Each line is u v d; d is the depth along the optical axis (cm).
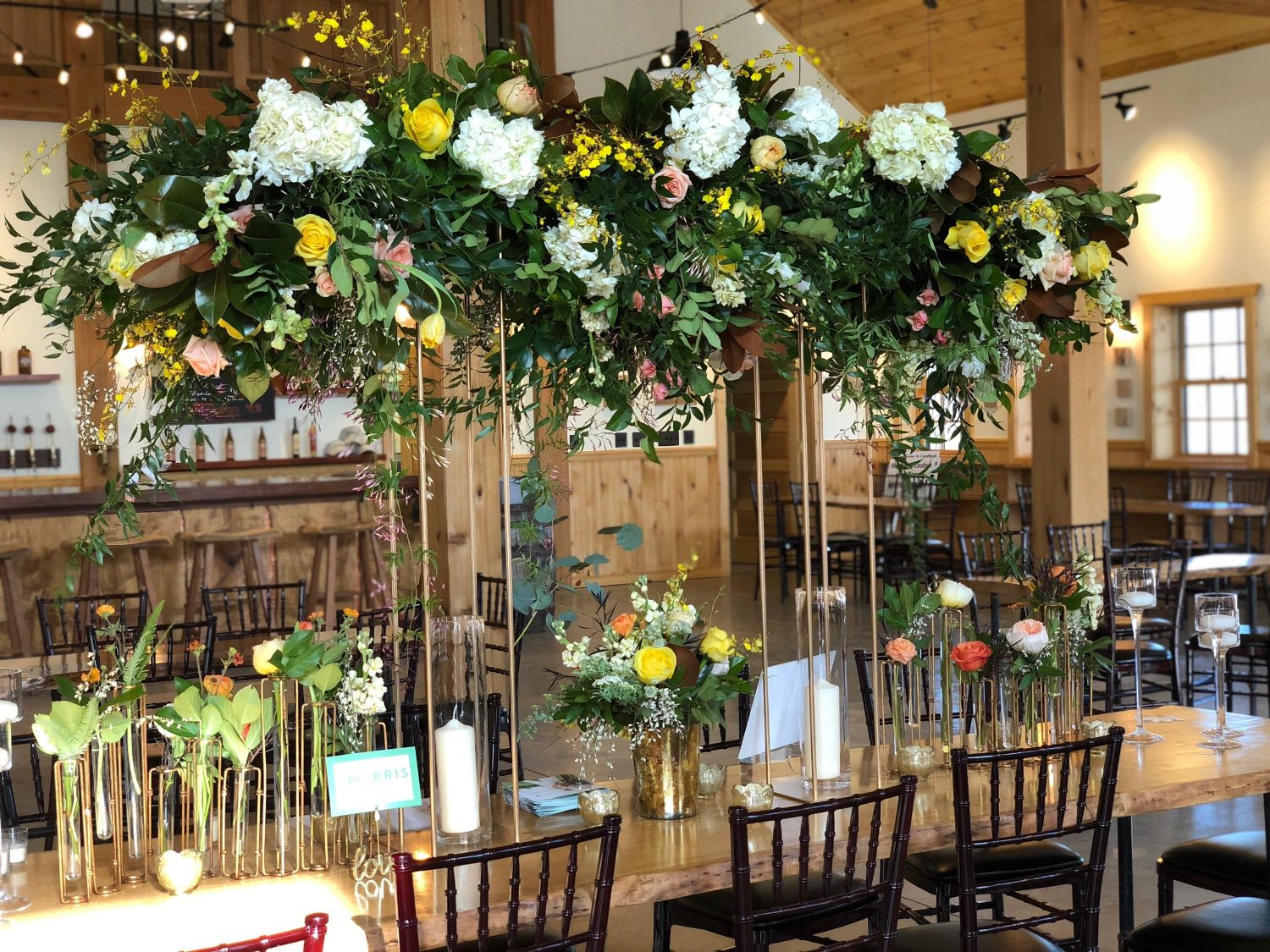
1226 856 325
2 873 229
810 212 265
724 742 343
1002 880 325
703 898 297
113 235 216
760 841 262
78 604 565
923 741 327
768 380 1292
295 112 206
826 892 255
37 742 233
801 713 296
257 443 1038
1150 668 651
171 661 454
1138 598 364
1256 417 1110
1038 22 712
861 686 368
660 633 282
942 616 320
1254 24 1070
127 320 225
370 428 236
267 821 277
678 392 268
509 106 233
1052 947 276
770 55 267
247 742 245
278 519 855
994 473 1246
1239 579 1022
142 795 245
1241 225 1109
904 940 282
